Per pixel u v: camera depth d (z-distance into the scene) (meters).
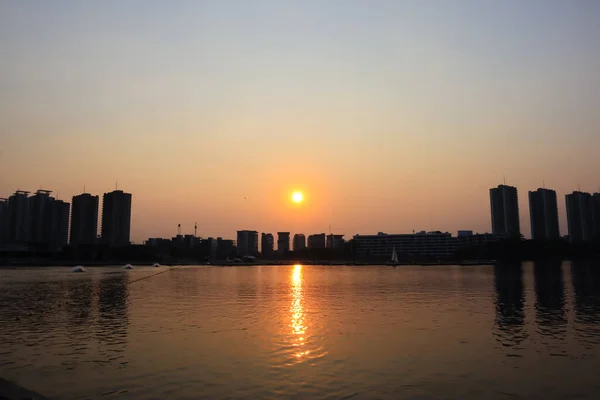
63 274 133.50
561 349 30.69
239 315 46.88
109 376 24.17
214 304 57.38
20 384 22.88
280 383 23.00
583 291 73.38
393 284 93.12
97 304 57.06
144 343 32.53
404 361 27.33
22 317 45.41
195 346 31.50
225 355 28.78
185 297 66.56
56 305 55.91
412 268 192.88
